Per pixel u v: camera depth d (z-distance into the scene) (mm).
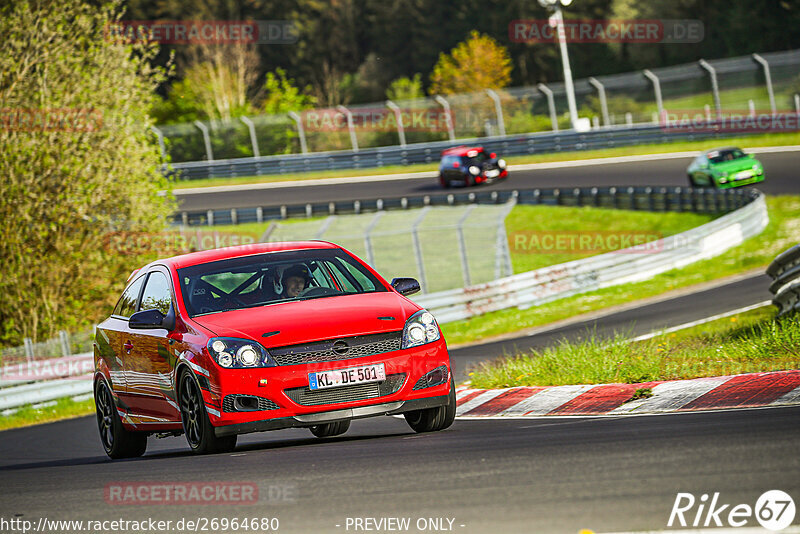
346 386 22734
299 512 15422
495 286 78938
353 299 24750
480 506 14578
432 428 25031
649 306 70562
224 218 138625
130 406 27875
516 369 33781
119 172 78562
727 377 25531
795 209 103000
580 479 15781
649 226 111688
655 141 152375
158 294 26641
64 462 31719
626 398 26344
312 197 152375
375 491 16469
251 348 22703
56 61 76812
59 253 77062
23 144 73500
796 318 32094
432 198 131250
